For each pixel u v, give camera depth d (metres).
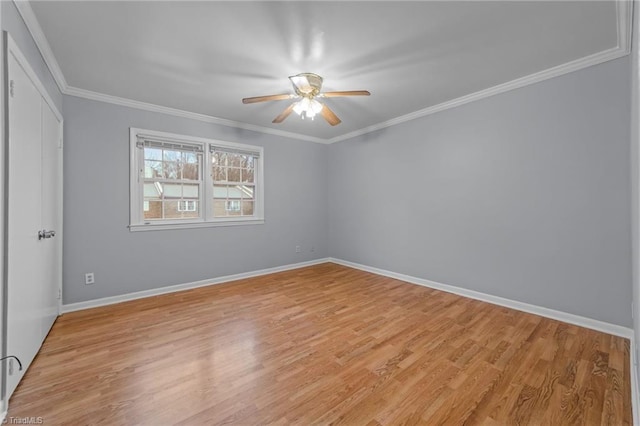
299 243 4.84
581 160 2.43
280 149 4.58
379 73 2.60
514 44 2.15
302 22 1.87
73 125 2.86
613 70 2.26
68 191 2.84
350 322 2.58
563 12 1.79
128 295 3.20
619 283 2.27
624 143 2.22
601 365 1.86
